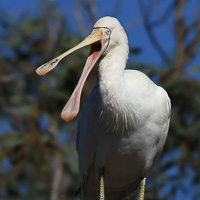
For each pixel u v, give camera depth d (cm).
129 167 1117
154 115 1097
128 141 1091
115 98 1066
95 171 1138
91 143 1127
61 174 1582
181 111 1570
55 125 1602
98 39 1093
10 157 1562
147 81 1105
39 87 1658
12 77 1689
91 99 1120
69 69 1614
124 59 1088
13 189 1574
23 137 1562
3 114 1655
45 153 1565
